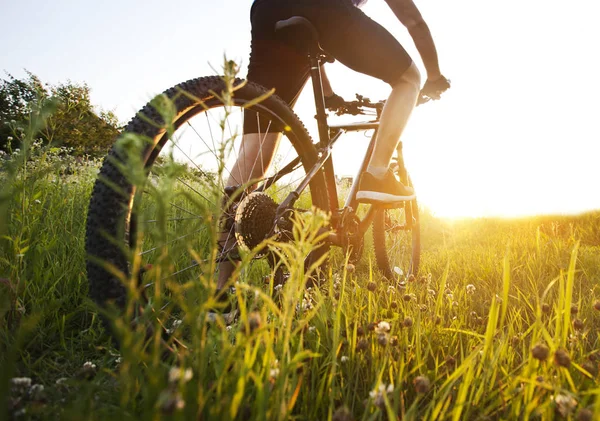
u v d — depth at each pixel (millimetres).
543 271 2693
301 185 2086
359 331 1334
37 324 1454
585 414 759
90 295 1227
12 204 1823
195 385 760
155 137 1329
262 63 2264
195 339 701
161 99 583
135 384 843
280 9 2043
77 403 762
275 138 2217
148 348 1113
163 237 579
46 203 2439
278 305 1595
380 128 2236
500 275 2559
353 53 2092
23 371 1210
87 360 1399
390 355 1164
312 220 760
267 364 827
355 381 1181
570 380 896
